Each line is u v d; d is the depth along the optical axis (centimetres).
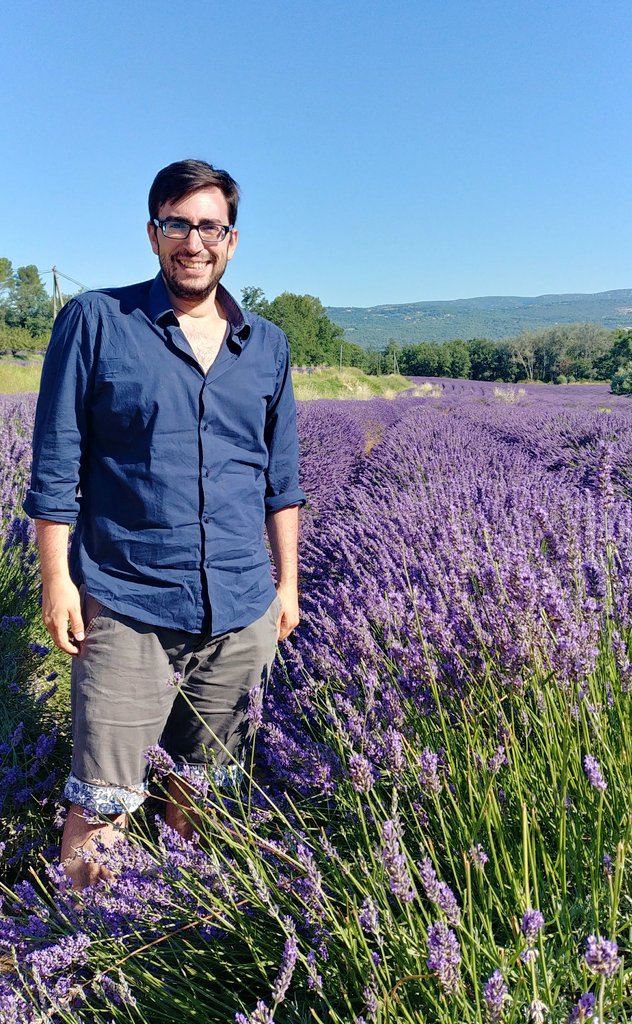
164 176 192
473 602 256
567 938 144
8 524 423
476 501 530
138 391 195
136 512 200
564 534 246
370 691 205
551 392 4044
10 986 161
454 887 176
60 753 292
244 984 163
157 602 201
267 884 160
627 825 152
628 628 222
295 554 248
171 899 174
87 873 203
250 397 211
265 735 242
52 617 199
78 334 195
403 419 1689
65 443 197
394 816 151
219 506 205
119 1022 161
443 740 206
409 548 388
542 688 191
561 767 173
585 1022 109
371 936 162
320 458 933
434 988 140
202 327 206
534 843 156
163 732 235
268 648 222
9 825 248
